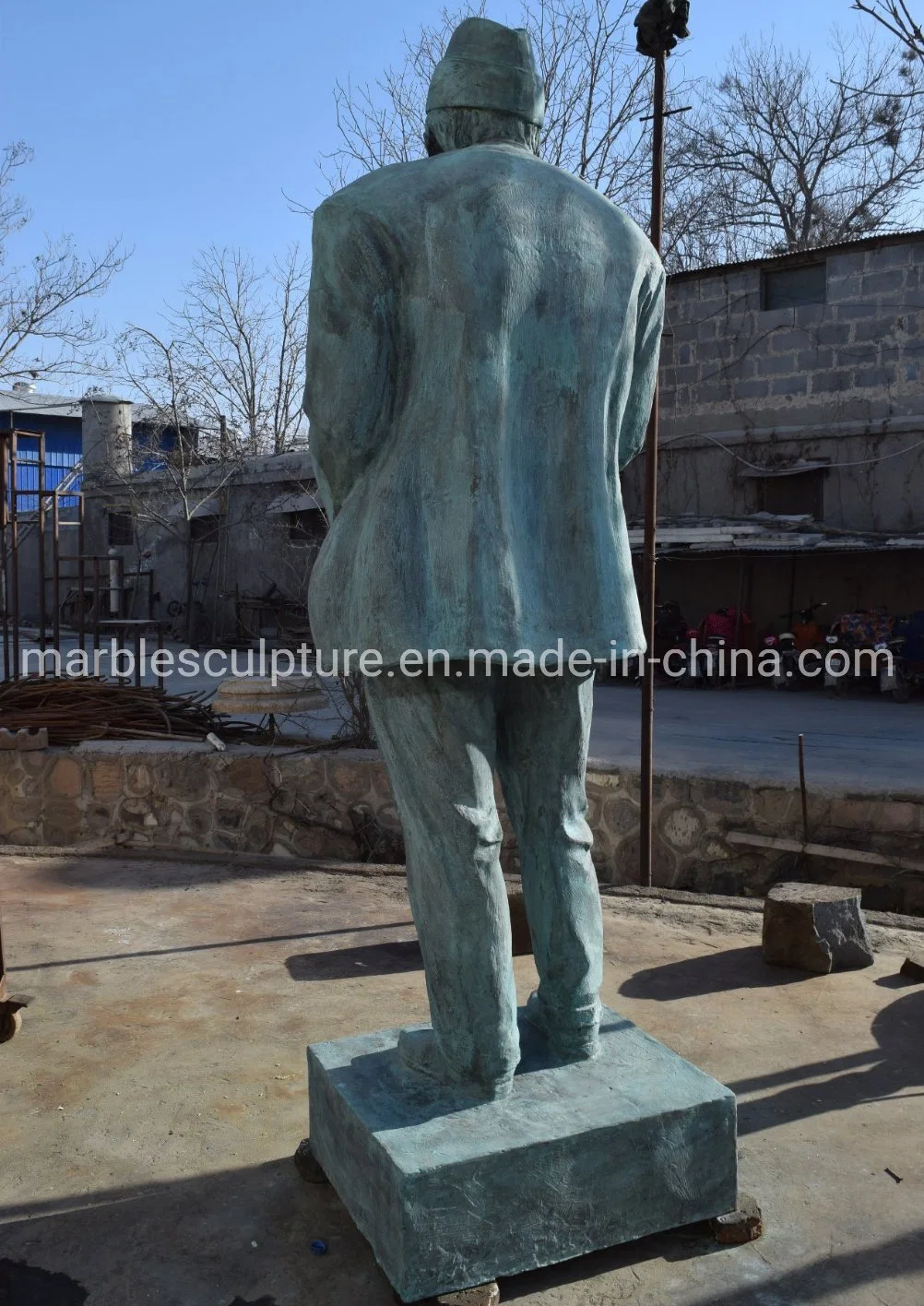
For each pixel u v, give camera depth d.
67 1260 2.40
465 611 2.20
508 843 6.54
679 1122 2.37
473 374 2.21
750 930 4.59
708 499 16.66
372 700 2.43
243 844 7.67
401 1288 2.16
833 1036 3.47
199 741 8.35
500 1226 2.22
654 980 4.00
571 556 2.32
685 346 16.72
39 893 5.47
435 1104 2.39
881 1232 2.45
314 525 21.30
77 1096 3.14
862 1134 2.86
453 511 2.21
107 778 7.95
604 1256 2.38
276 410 29.78
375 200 2.27
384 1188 2.23
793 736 9.70
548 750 2.55
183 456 23.45
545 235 2.28
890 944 4.38
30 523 16.70
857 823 6.44
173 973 4.18
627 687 15.39
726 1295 2.25
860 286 15.30
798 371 15.85
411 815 2.39
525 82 2.47
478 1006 2.37
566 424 2.31
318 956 4.37
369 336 2.28
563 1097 2.42
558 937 2.57
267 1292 2.30
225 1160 2.80
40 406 31.41
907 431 14.95
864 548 14.12
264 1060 3.37
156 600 24.38
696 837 6.79
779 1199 2.57
